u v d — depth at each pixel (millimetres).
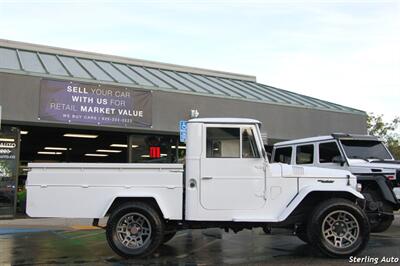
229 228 8141
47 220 14234
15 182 14820
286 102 20172
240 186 7957
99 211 7801
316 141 12008
